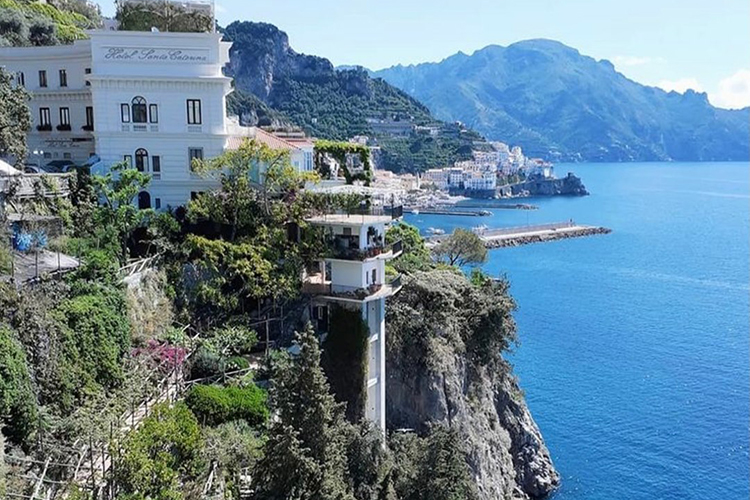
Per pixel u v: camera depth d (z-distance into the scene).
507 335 66.69
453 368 58.41
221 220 52.75
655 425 75.81
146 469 28.28
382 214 53.88
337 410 37.16
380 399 53.69
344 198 53.78
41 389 32.78
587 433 73.94
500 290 66.50
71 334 35.88
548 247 197.12
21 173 46.66
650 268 167.88
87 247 45.59
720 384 87.56
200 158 57.12
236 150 55.16
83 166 55.09
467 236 93.31
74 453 30.55
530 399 82.56
